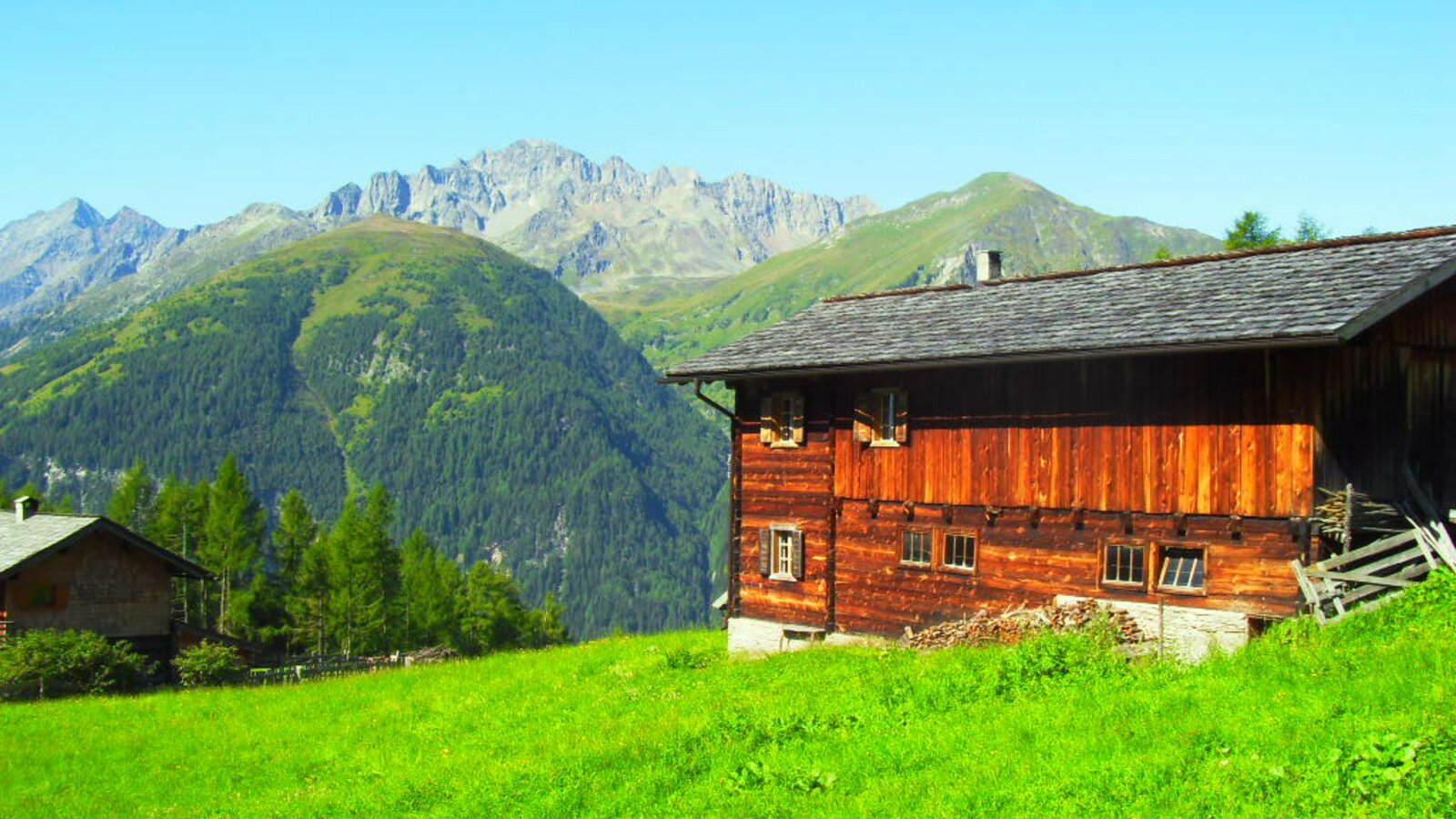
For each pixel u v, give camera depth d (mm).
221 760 27828
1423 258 24000
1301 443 23766
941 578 30297
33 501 55688
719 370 34469
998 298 32125
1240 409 24766
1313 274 25359
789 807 16031
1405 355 25234
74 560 50531
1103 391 27094
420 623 109312
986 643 26656
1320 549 23531
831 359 31719
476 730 26891
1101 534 27000
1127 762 14758
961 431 29984
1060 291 30844
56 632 47094
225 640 54938
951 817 14273
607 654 37906
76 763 28609
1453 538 24500
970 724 18312
